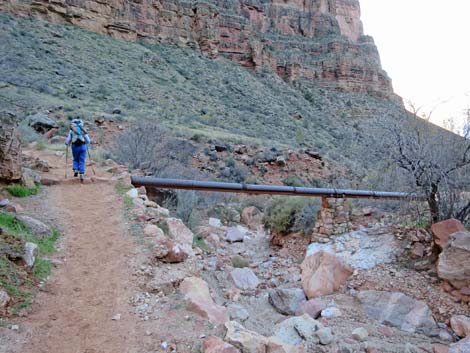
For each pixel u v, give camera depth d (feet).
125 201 25.77
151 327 13.57
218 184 32.04
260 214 55.83
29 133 54.85
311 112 204.44
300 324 18.66
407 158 29.37
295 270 31.37
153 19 200.44
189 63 189.78
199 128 112.16
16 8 146.20
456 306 21.97
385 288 24.54
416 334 20.40
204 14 218.38
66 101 96.99
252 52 231.09
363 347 17.85
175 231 23.82
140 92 129.80
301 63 259.39
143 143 58.59
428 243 28.17
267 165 97.91
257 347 12.64
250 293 26.32
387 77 279.90
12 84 96.53
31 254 16.19
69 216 22.72
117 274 16.90
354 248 31.32
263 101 181.27
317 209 38.75
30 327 12.62
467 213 28.43
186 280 17.13
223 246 38.88
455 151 28.94
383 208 39.83
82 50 142.82
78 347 12.09
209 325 14.10
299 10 298.15
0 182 24.58
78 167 30.17
